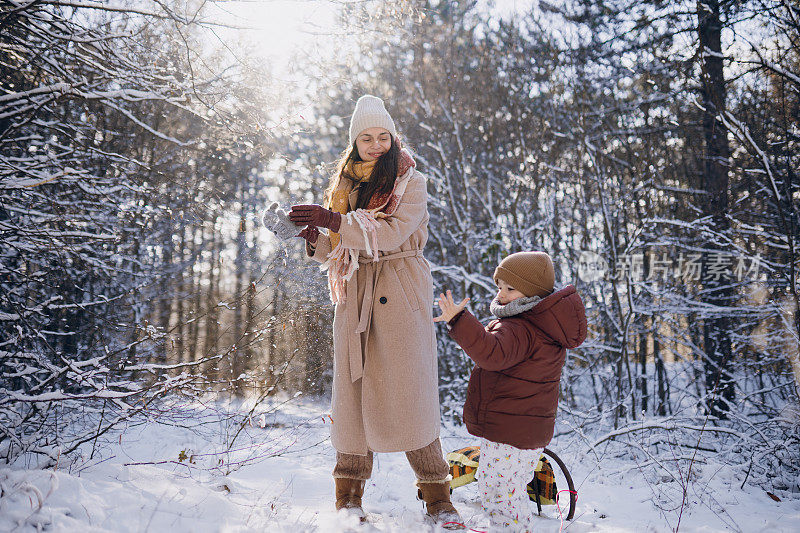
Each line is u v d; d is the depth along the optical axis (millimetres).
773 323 7422
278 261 4707
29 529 2127
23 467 3025
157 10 4270
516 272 2783
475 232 9023
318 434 4984
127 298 6551
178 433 4992
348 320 2777
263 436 4703
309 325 4672
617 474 4566
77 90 4133
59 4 3682
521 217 8922
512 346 2613
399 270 2803
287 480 3535
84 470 2846
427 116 9383
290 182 7141
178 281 8086
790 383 6031
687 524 3223
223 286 9602
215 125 4938
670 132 9109
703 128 8203
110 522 2275
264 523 2512
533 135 9492
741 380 7520
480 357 2568
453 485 3158
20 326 4168
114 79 4586
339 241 2766
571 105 8883
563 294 2742
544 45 9305
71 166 5137
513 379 2678
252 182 7352
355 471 2768
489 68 10414
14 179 4105
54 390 3773
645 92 8797
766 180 7031
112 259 6461
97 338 5672
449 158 9711
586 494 3873
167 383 3713
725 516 3447
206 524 2369
